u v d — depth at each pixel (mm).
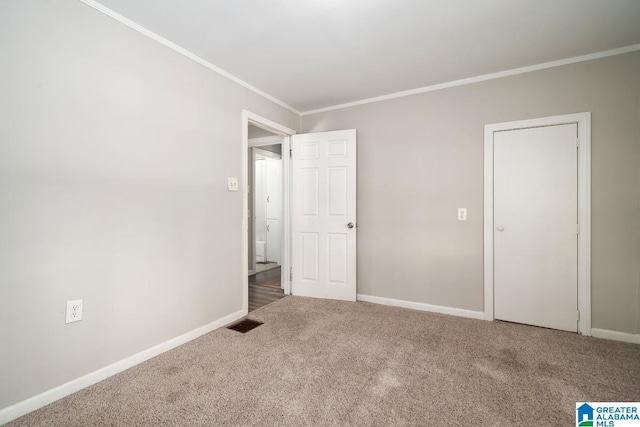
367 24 2057
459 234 2957
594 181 2443
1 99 1439
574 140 2518
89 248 1772
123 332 1944
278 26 2076
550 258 2605
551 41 2266
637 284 2320
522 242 2705
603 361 2039
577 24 2049
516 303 2734
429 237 3094
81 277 1736
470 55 2477
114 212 1894
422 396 1665
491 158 2807
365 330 2586
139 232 2035
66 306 1670
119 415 1517
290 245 3756
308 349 2229
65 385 1666
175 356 2123
